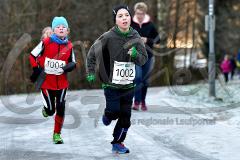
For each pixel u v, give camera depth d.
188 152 11.62
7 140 13.54
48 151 11.99
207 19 24.48
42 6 44.59
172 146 12.39
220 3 66.56
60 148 12.34
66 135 14.19
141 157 11.16
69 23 46.25
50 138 13.79
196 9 59.84
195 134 13.95
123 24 11.24
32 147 12.52
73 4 46.88
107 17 48.19
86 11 47.44
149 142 12.95
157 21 52.75
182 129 14.83
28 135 14.31
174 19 56.56
